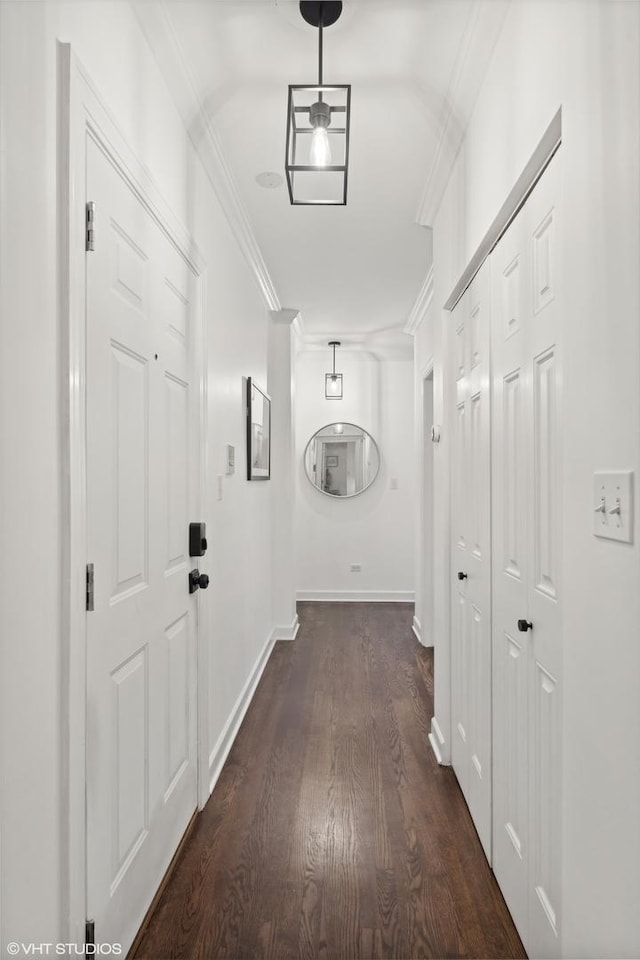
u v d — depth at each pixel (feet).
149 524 5.11
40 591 3.27
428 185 8.04
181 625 6.08
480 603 6.15
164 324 5.56
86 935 3.83
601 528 3.14
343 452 19.04
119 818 4.41
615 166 2.97
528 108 4.33
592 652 3.28
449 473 7.82
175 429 5.91
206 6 4.96
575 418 3.52
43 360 3.32
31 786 3.16
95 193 3.98
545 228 4.26
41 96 3.29
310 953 4.65
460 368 7.32
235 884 5.44
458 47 5.49
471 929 4.91
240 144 7.15
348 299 13.55
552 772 4.10
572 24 3.50
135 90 4.85
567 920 3.61
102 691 4.09
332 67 5.81
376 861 5.78
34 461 3.22
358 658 12.71
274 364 14.40
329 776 7.52
